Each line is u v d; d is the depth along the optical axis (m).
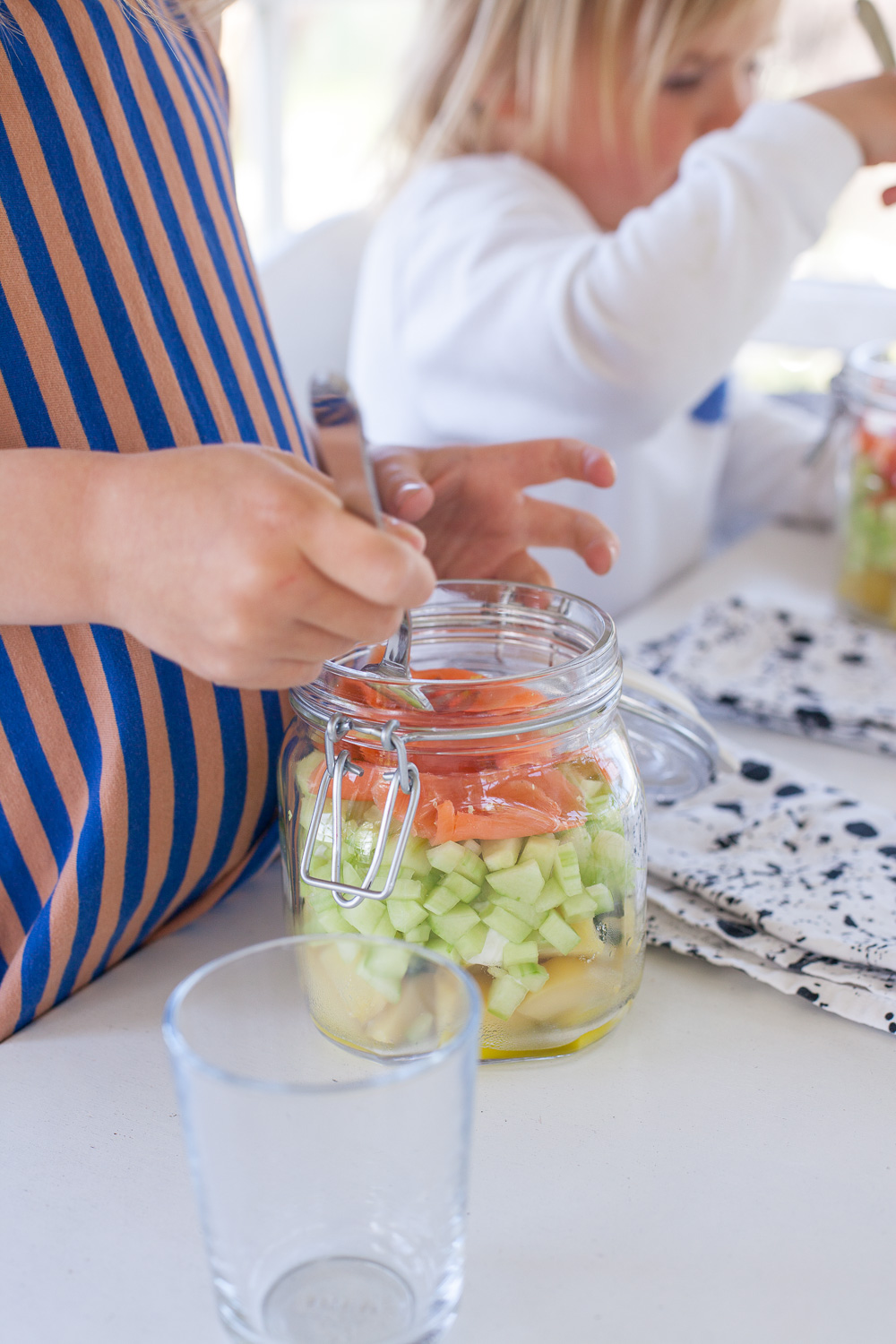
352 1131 0.28
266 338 0.54
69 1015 0.46
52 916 0.44
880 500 0.86
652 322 0.94
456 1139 0.29
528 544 0.60
